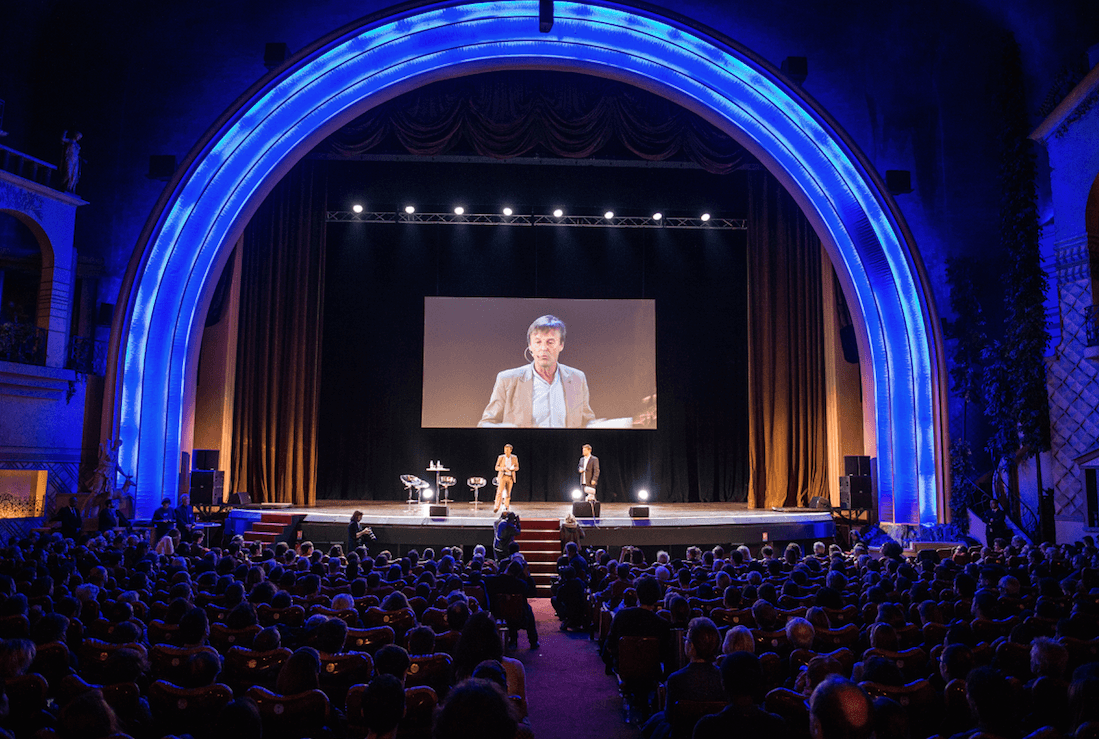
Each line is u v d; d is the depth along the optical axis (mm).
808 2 17359
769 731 3160
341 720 4020
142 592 6551
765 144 17625
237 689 4453
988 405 15891
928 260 16891
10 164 15508
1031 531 15344
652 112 18812
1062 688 3572
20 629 4691
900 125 17156
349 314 21469
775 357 20984
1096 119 14352
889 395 17203
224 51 16703
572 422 20828
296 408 20203
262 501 19766
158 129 16547
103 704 2895
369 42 16812
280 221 20359
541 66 17500
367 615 5992
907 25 17344
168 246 16531
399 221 21188
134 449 16047
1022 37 16516
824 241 18078
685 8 17047
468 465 21469
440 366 20922
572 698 7309
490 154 18609
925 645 5383
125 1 16766
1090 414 14516
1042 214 16094
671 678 4402
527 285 21719
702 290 21984
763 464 20719
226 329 19016
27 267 16062
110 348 15844
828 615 6113
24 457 14625
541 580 14531
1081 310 14797
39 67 16578
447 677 4371
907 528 16297
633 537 15156
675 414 21797
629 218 21672
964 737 2992
